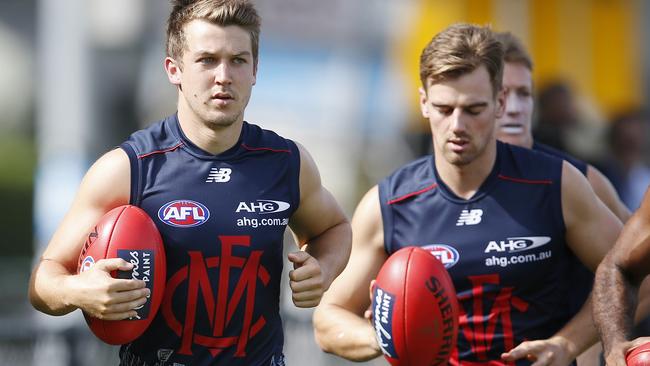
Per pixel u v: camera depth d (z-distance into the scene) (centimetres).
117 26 5097
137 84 5212
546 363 1531
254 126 1503
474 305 1612
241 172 1464
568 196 1611
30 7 8244
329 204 1557
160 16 5159
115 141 5147
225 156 1461
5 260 4666
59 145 3897
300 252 1420
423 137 4200
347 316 1642
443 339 1441
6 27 8262
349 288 1664
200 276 1433
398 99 4781
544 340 1559
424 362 1443
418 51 4034
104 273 1308
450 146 1551
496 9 4000
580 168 1841
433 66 1539
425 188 1641
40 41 5297
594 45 4078
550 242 1608
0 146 6688
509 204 1612
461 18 3997
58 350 2416
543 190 1614
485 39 1542
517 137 1852
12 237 6012
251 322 1453
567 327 1587
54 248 1420
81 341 2453
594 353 1895
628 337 1439
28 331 2395
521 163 1631
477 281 1608
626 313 1460
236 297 1441
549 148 1908
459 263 1609
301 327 2653
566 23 4050
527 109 1862
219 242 1438
